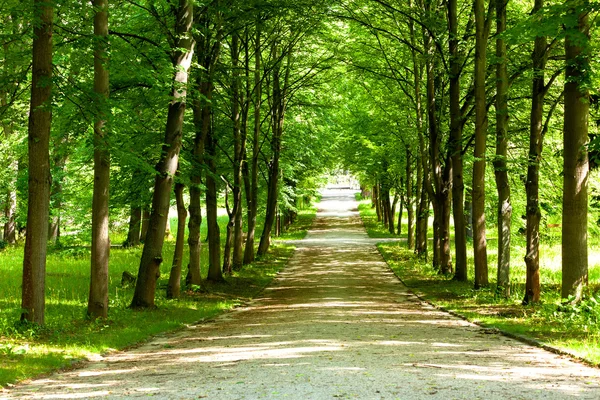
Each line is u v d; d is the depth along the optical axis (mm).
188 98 17703
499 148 17484
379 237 50219
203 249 38406
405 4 23938
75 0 13375
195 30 16250
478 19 18984
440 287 21500
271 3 20172
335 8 24281
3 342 10367
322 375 7074
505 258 17219
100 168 13734
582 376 6914
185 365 8539
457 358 8258
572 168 13508
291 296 20750
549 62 19734
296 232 54562
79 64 14125
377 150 38406
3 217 34844
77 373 8445
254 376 7238
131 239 36531
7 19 12633
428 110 24984
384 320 13562
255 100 29078
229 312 17000
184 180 17703
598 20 11406
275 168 34219
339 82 32281
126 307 16047
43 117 11633
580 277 13469
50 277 22062
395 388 6246
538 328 11398
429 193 27172
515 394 5922
